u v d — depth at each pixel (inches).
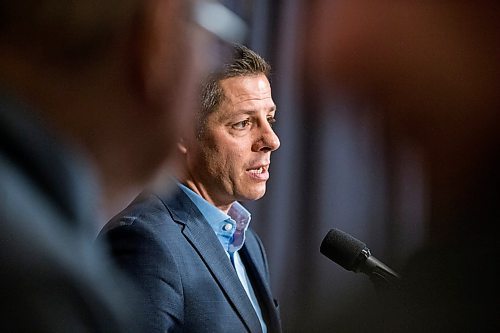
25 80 61.6
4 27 60.9
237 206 247.9
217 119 226.4
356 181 421.4
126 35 61.5
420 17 188.2
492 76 132.2
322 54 379.9
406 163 384.2
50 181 61.1
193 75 63.7
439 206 130.6
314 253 417.4
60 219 60.9
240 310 219.0
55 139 62.0
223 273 220.8
